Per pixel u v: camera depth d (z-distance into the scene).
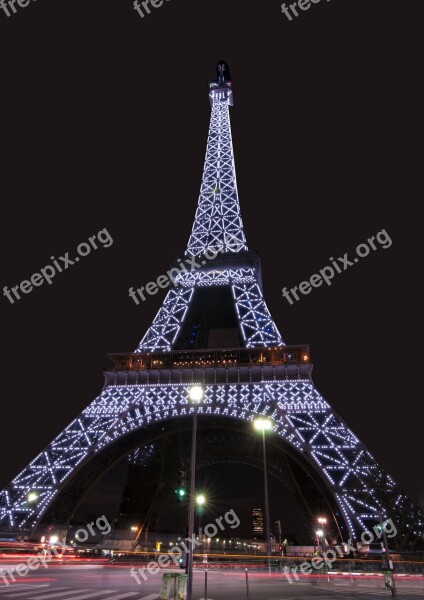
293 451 73.00
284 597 32.03
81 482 72.81
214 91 141.88
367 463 64.00
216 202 113.62
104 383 81.00
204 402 74.38
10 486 66.94
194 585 42.19
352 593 36.34
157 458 100.81
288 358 80.50
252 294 93.25
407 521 59.00
